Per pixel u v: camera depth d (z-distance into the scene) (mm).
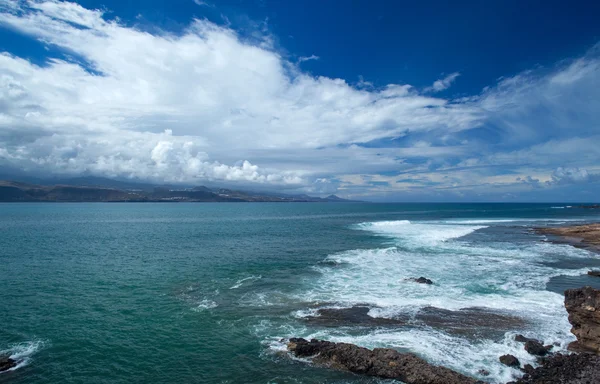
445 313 17188
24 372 12422
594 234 47375
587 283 22734
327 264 29125
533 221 80625
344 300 19312
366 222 76938
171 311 18047
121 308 18547
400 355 12375
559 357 12641
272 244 41406
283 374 12070
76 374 12344
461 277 24391
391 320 16391
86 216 101688
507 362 12227
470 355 12977
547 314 16969
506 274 25234
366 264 29000
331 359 12719
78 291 21547
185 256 33281
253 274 25734
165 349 14039
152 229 60812
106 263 29906
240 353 13586
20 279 24375
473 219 89500
